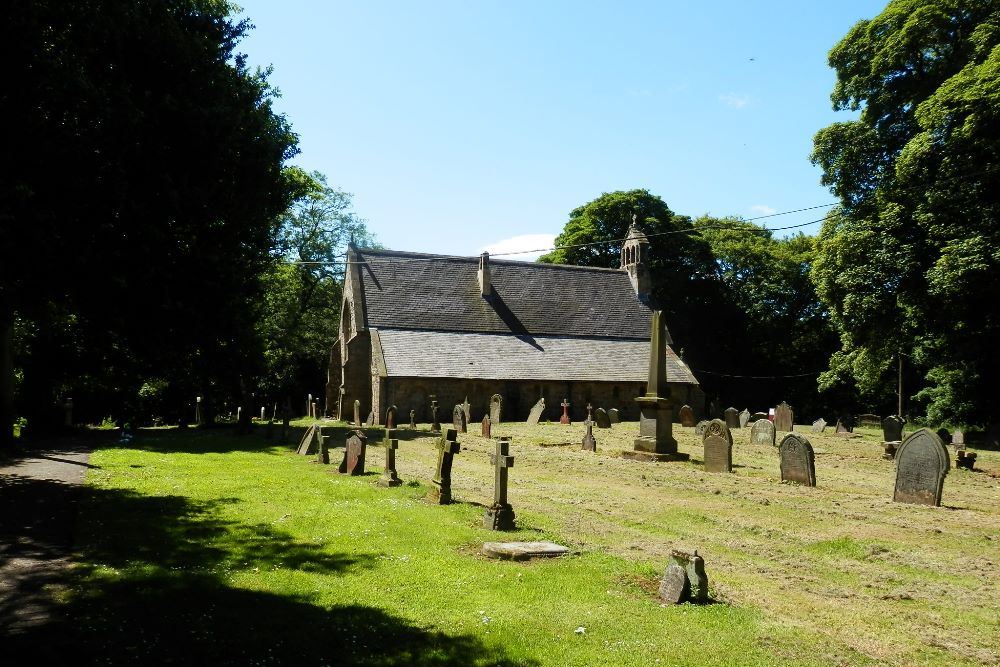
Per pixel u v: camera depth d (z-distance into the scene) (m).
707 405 61.84
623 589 8.52
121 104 10.84
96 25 10.87
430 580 8.62
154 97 12.10
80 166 10.41
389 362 41.28
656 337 22.78
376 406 41.16
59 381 27.92
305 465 19.25
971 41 29.39
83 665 5.88
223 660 6.11
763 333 63.09
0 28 9.25
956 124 28.45
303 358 53.56
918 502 15.05
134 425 37.28
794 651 6.80
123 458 19.77
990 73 25.95
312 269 52.84
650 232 60.09
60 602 7.40
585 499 15.05
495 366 43.81
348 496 14.18
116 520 11.34
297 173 35.91
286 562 9.23
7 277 10.59
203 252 12.91
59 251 10.53
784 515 13.70
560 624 7.27
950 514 13.95
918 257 32.22
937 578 9.66
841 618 7.90
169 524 11.17
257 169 14.30
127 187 11.12
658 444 22.22
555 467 20.27
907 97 33.28
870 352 37.50
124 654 6.13
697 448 25.95
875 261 33.09
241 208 13.84
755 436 28.31
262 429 31.81
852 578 9.62
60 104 10.03
